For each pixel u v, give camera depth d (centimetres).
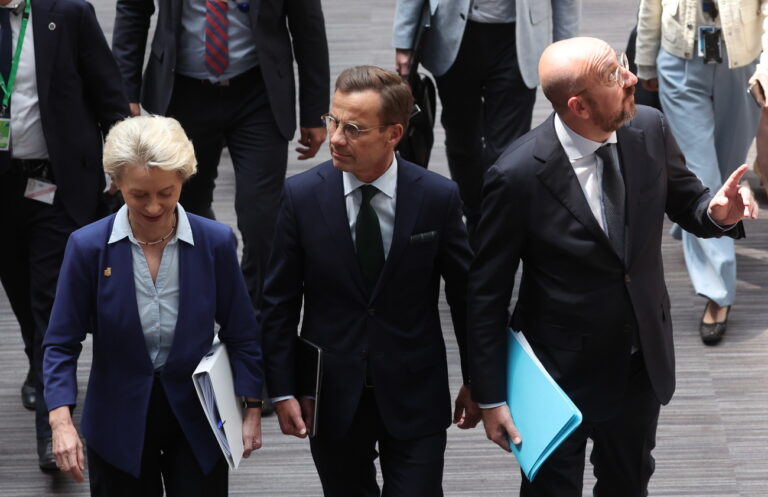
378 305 453
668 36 705
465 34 735
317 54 672
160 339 431
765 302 741
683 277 777
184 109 666
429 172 452
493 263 454
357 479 491
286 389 461
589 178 446
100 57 579
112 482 449
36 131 570
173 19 650
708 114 712
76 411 645
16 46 557
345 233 446
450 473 602
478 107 773
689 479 592
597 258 444
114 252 423
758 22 688
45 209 585
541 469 474
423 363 462
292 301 464
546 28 737
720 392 660
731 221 445
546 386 431
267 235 663
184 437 444
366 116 419
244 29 649
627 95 427
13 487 593
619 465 496
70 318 429
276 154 664
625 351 456
